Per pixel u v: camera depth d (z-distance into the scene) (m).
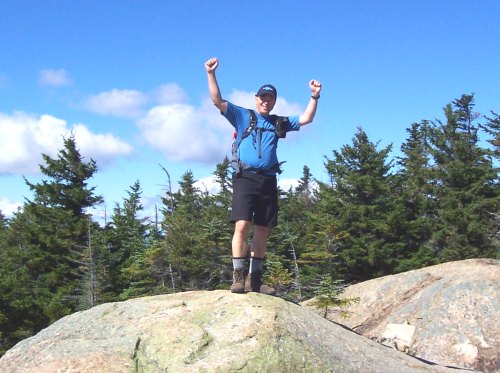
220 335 5.13
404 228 33.00
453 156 37.72
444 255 33.16
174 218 32.91
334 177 36.16
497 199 34.78
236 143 5.86
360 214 32.78
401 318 13.12
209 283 30.25
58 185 37.59
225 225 29.42
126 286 34.03
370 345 6.47
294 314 5.71
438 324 12.15
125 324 5.59
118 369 4.74
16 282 30.53
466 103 39.88
